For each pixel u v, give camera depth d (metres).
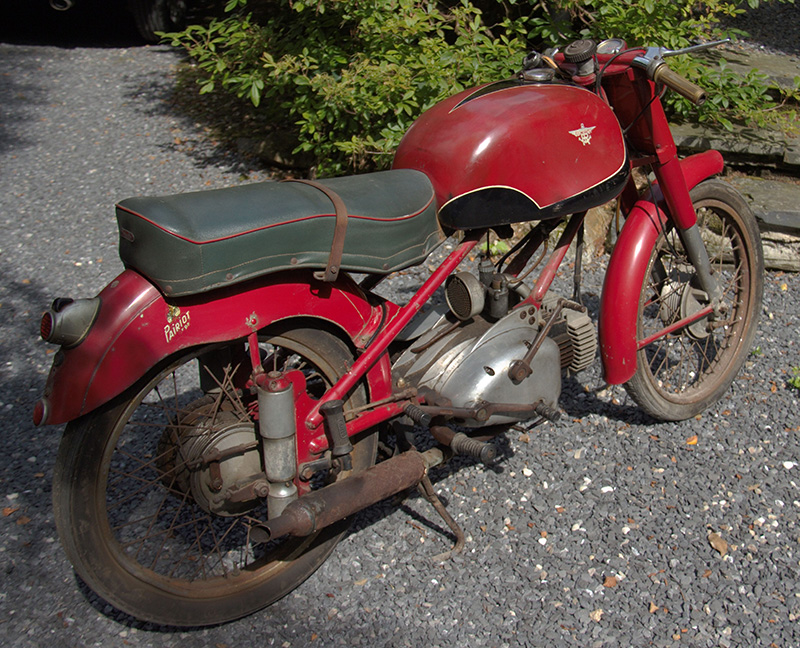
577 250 2.66
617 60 2.50
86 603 2.35
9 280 4.27
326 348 2.19
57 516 1.89
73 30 8.77
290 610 2.32
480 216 2.27
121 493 2.77
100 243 4.68
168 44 8.27
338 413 2.10
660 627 2.24
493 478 2.83
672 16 4.72
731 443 3.02
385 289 4.14
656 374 3.25
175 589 2.11
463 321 2.51
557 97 2.35
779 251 4.34
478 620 2.27
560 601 2.33
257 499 2.16
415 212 2.19
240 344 2.19
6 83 7.18
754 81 4.78
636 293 2.75
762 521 2.63
